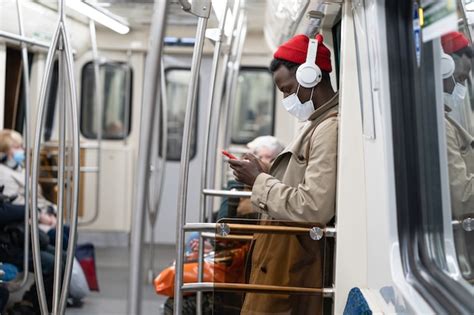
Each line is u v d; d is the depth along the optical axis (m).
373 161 2.77
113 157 10.05
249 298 3.16
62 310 3.36
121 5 5.54
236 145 9.92
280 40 6.39
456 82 2.67
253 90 9.90
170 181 10.37
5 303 5.14
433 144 2.53
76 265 6.64
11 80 6.30
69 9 5.47
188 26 8.34
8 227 5.65
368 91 2.77
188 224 3.19
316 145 3.14
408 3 2.51
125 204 10.12
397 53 2.56
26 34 5.29
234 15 4.52
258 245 3.15
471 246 2.64
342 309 3.02
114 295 7.19
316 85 3.38
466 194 2.67
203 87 10.17
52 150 8.84
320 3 3.23
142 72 9.91
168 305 4.67
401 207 2.53
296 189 3.14
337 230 3.01
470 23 2.71
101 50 9.48
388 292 2.51
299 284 3.11
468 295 2.23
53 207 6.85
